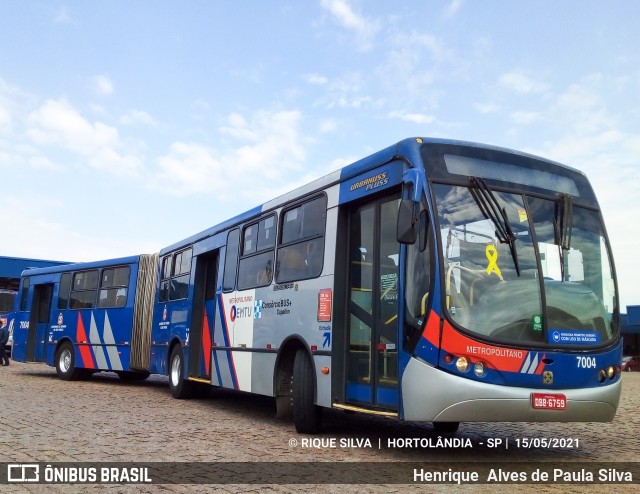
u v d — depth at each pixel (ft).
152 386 57.88
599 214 27.14
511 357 22.52
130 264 56.49
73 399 43.04
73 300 62.23
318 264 29.81
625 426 37.04
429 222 23.35
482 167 25.17
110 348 56.39
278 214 34.73
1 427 29.86
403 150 25.17
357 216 28.40
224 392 52.95
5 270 119.34
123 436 28.27
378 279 26.27
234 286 39.04
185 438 28.35
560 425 37.17
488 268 23.50
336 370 27.63
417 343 22.94
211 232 44.06
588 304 24.82
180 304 47.39
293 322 31.35
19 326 68.18
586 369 23.58
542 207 25.55
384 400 24.81
